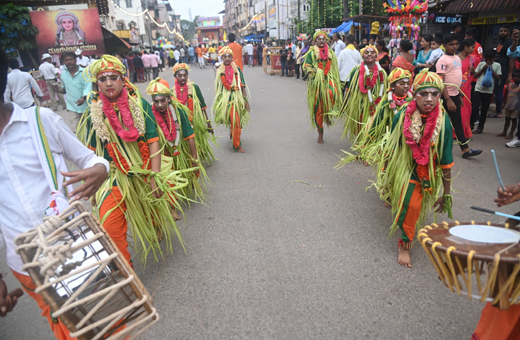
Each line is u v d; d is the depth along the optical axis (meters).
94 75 2.66
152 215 3.30
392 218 3.98
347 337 2.46
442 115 2.81
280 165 5.81
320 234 3.76
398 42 9.29
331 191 4.77
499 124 7.46
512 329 1.84
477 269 1.66
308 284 3.01
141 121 2.83
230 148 6.81
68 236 1.56
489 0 9.13
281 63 18.56
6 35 14.11
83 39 14.98
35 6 15.66
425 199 3.18
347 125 5.70
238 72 6.21
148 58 20.55
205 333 2.56
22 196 1.66
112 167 2.88
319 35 6.09
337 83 6.29
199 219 4.20
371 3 18.50
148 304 1.51
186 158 4.40
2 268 3.50
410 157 3.05
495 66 6.45
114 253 1.48
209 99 12.15
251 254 3.47
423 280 3.00
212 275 3.20
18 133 1.64
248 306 2.80
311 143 6.89
